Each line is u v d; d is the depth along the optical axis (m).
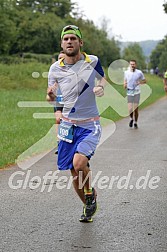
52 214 7.32
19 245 6.08
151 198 8.21
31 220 7.04
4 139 13.49
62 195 8.38
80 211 7.46
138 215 7.27
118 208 7.63
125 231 6.59
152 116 22.67
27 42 68.00
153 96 36.47
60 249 5.96
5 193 8.49
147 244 6.11
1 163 10.67
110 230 6.62
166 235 6.43
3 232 6.54
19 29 66.94
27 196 8.31
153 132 16.52
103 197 8.27
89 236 6.40
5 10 58.97
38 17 73.44
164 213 7.38
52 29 70.31
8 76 34.97
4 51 58.66
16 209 7.56
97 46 65.25
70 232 6.55
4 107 21.78
